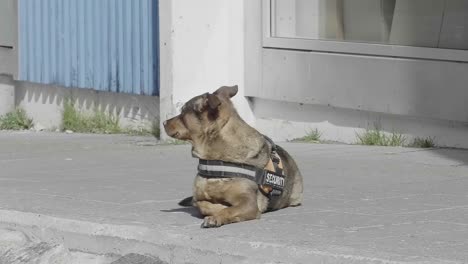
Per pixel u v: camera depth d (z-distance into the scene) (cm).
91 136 1395
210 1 1269
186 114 702
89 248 711
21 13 1565
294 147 1176
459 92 1086
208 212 715
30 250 715
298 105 1254
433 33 1116
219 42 1278
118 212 760
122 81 1409
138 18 1374
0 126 1580
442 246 623
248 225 690
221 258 640
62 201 819
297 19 1251
